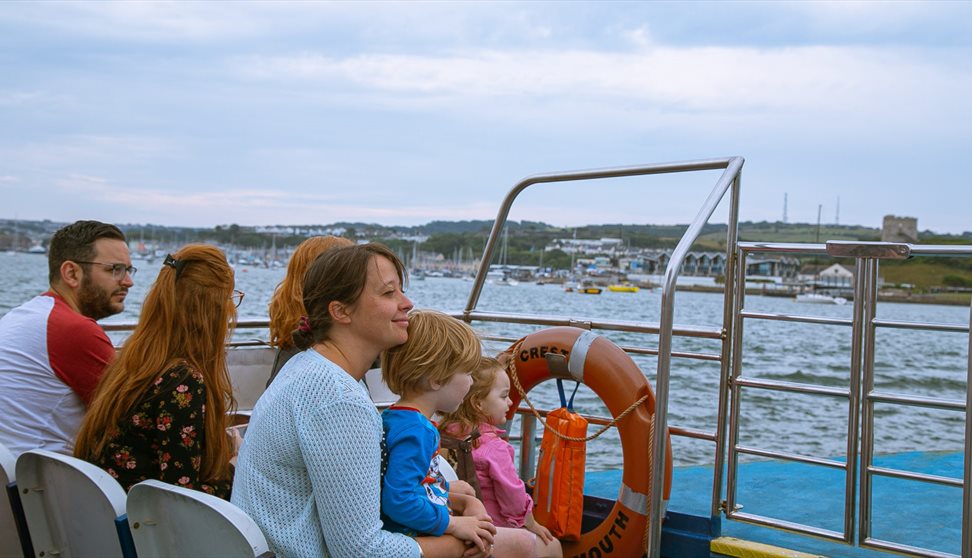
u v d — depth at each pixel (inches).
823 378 689.0
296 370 77.4
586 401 405.1
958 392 664.4
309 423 73.9
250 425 78.3
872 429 116.9
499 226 152.3
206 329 92.0
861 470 117.4
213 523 68.2
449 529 84.6
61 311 105.9
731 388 127.0
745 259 125.0
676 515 126.4
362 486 74.7
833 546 129.6
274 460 75.4
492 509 118.5
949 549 131.9
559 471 123.3
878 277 116.0
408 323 87.9
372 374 142.3
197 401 89.4
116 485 75.3
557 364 133.8
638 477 124.0
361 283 79.0
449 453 120.2
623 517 124.7
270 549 74.9
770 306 1492.4
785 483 168.4
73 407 105.7
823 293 1466.5
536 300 1774.1
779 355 880.9
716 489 126.7
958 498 159.8
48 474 79.0
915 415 469.7
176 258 92.5
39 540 80.5
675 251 112.3
